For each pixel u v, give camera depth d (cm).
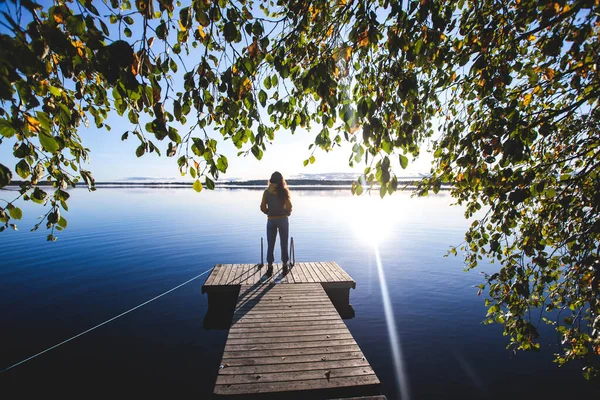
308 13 221
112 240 1798
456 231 2111
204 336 716
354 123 176
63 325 761
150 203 4469
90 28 133
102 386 534
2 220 188
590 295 234
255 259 1406
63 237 1881
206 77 197
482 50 215
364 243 1767
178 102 175
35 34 128
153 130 165
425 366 601
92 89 228
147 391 524
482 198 284
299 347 435
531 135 220
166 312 841
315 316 550
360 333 734
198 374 572
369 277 1170
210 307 807
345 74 201
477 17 236
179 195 6669
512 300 280
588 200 253
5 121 134
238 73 196
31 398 503
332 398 344
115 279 1112
